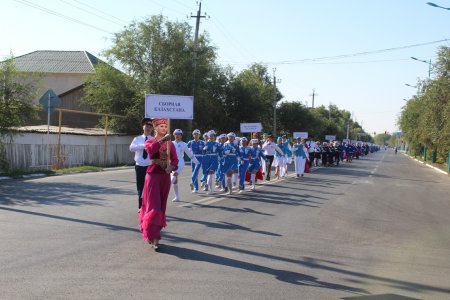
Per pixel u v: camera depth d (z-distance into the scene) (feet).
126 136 108.06
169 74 123.24
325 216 37.91
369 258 25.00
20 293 17.58
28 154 70.95
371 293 19.35
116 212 35.32
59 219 31.91
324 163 121.90
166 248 25.16
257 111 167.02
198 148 49.73
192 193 49.11
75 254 23.26
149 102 55.21
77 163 85.71
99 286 18.70
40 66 152.35
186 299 17.62
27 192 45.70
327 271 22.25
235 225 32.37
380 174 94.79
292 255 24.90
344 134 417.69
